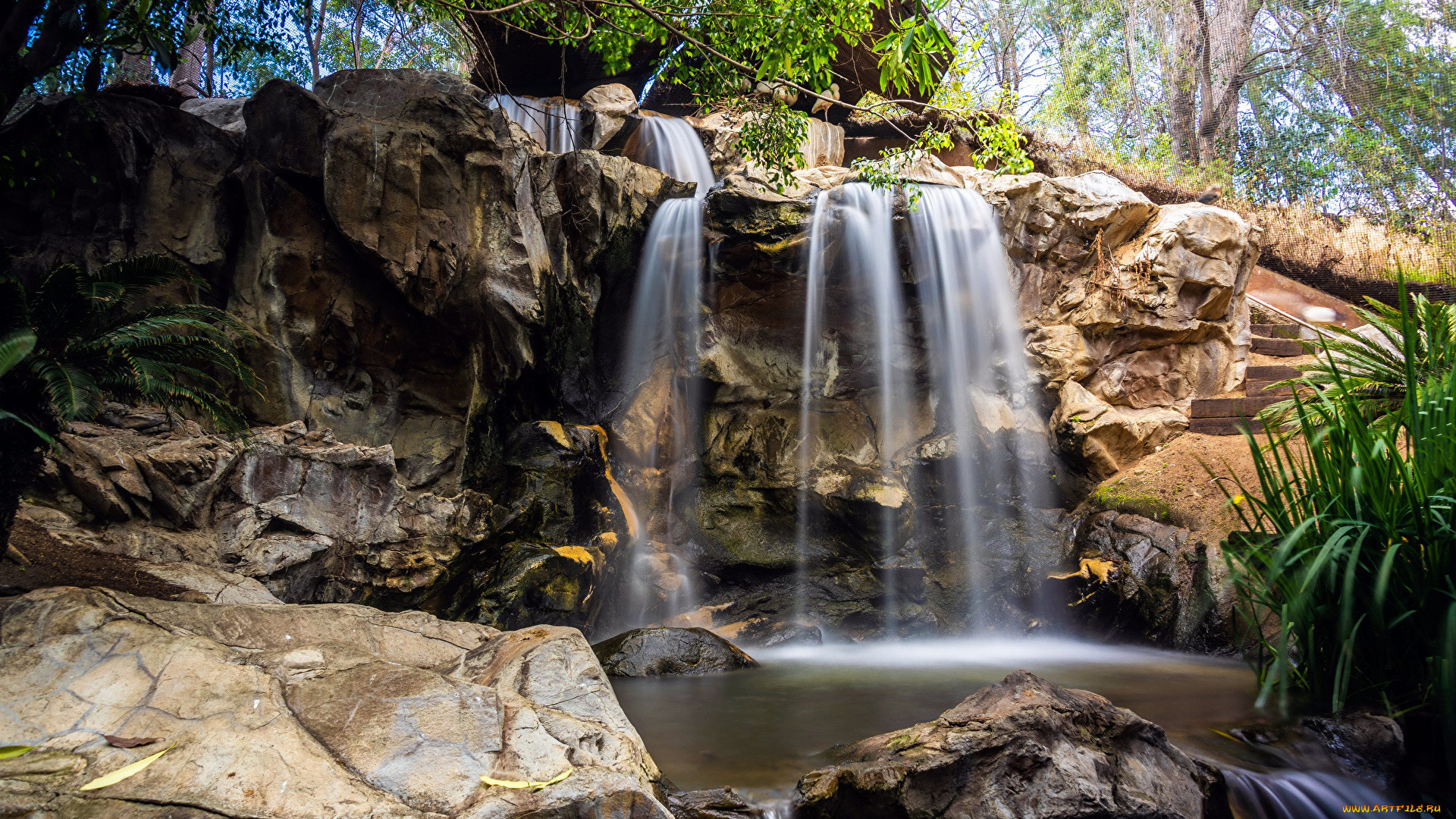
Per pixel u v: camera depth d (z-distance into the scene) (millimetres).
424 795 2652
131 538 5449
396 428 8289
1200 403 10531
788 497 10148
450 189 8117
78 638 3143
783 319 10836
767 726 5203
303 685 3125
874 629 9219
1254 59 17859
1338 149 16531
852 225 10070
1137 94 19219
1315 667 4945
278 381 7660
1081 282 10828
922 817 3752
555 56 14367
